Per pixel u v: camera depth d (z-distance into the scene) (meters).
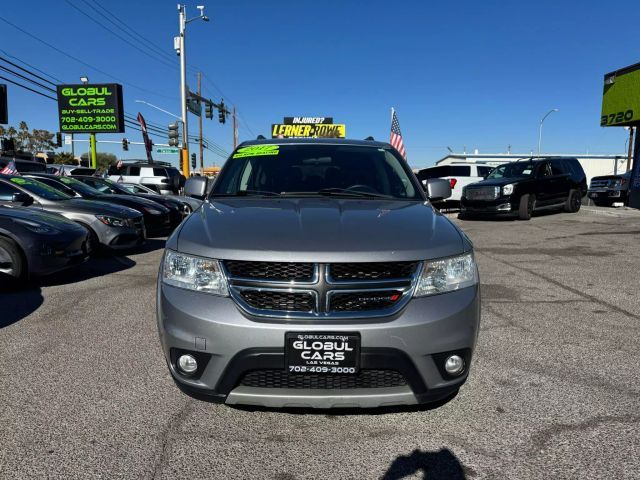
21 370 3.43
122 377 3.33
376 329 2.38
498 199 13.48
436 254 2.56
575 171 15.73
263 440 2.59
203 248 2.57
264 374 2.48
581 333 4.29
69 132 26.12
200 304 2.49
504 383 3.27
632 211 15.73
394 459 2.44
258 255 2.46
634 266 7.29
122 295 5.59
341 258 2.43
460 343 2.52
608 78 17.58
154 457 2.43
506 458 2.44
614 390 3.17
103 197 10.49
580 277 6.56
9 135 65.75
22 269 5.69
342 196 3.66
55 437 2.59
